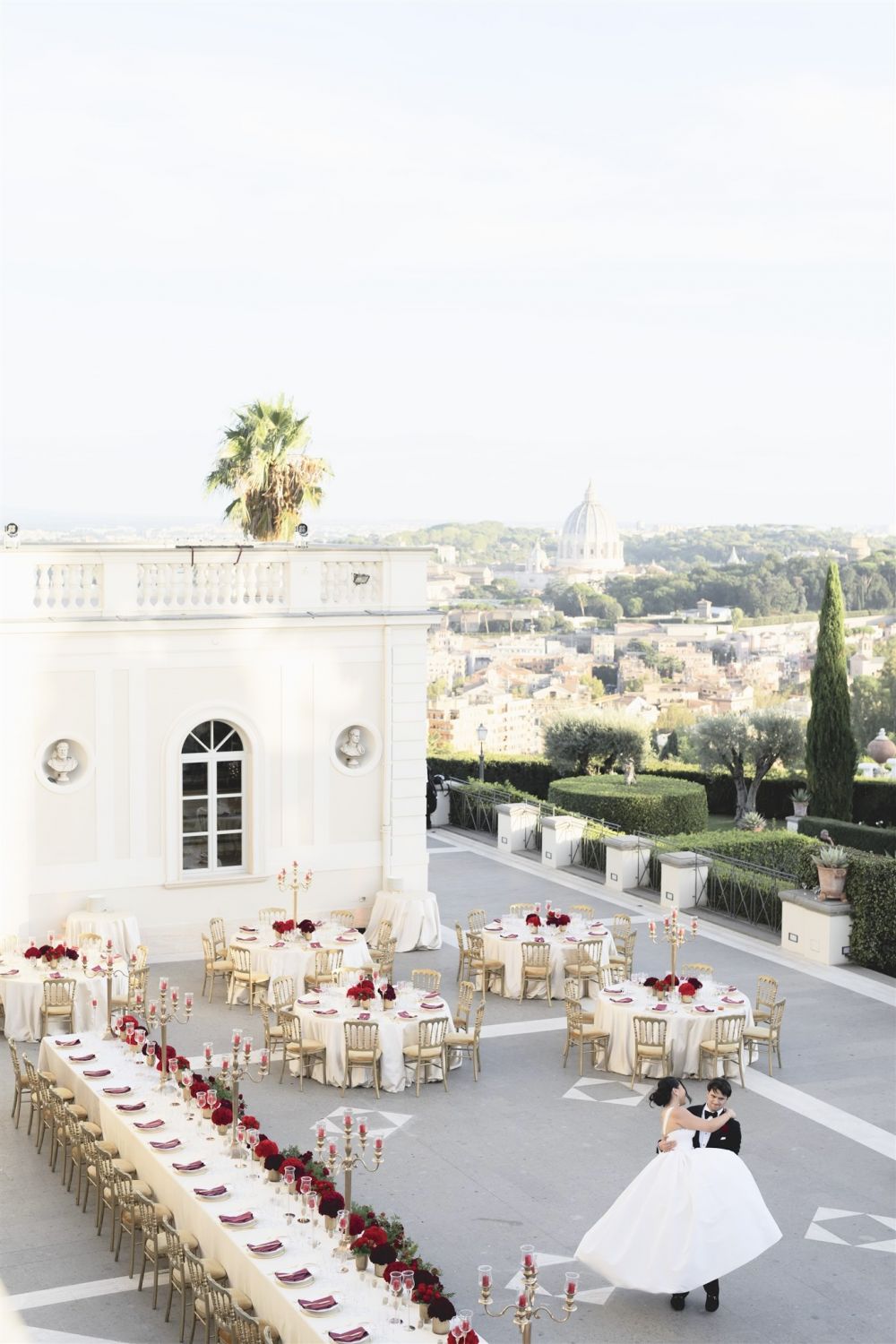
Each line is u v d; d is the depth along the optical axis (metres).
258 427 36.91
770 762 44.72
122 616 22.08
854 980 22.19
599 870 29.47
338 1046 17.25
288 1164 11.93
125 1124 13.36
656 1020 17.31
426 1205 14.13
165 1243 12.08
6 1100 16.84
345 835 24.00
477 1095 17.23
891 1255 13.23
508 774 44.34
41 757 21.64
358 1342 9.72
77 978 18.50
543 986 21.20
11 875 21.53
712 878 26.36
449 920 25.70
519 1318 9.66
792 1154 15.55
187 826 22.86
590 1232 12.28
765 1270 12.94
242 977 20.14
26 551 21.42
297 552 23.28
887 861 22.81
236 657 22.88
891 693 77.19
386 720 24.02
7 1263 12.84
